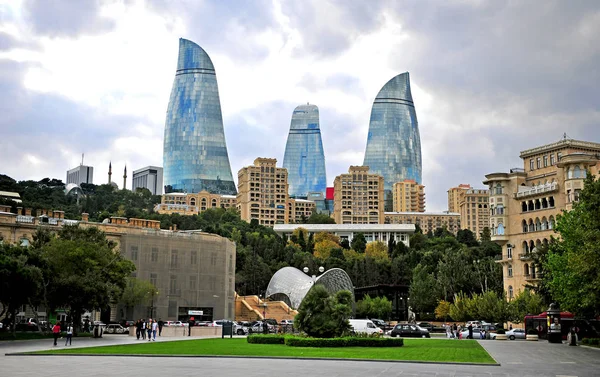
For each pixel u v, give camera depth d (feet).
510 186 563.89
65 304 331.57
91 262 330.13
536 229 533.55
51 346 230.68
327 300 238.89
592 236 237.04
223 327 313.53
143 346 224.53
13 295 287.07
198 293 511.81
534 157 558.56
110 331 387.96
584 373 138.62
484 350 214.07
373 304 583.99
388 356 177.68
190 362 158.51
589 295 249.75
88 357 176.65
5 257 278.87
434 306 582.35
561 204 510.17
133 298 451.94
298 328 238.07
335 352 191.72
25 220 472.85
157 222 556.51
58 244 330.13
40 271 296.92
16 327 368.68
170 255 503.61
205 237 526.57
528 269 537.24
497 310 467.52
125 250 482.69
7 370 135.44
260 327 374.02
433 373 133.80
